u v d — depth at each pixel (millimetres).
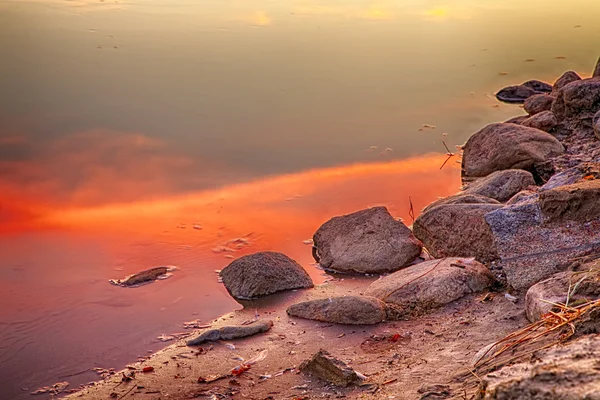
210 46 23484
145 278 10898
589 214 8820
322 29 26172
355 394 6969
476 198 11906
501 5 31172
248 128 17984
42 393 8070
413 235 11508
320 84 21141
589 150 14523
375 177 15430
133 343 9125
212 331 9109
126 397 7820
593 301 6695
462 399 5680
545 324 6547
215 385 7859
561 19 29297
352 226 11781
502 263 8836
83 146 16594
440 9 29906
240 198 14312
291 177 15406
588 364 4305
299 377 7723
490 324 8133
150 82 20391
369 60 23406
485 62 23875
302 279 10680
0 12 24859
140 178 15141
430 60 23844
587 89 15938
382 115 19188
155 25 25078
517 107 20141
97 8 26344
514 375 4473
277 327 9289
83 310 9992
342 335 8812
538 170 14133
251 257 10805
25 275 11078
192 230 12797
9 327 9523
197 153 16484
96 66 21156
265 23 26406
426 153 16875
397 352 8008
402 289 9516
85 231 12812
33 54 21641
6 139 16750
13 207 13766
